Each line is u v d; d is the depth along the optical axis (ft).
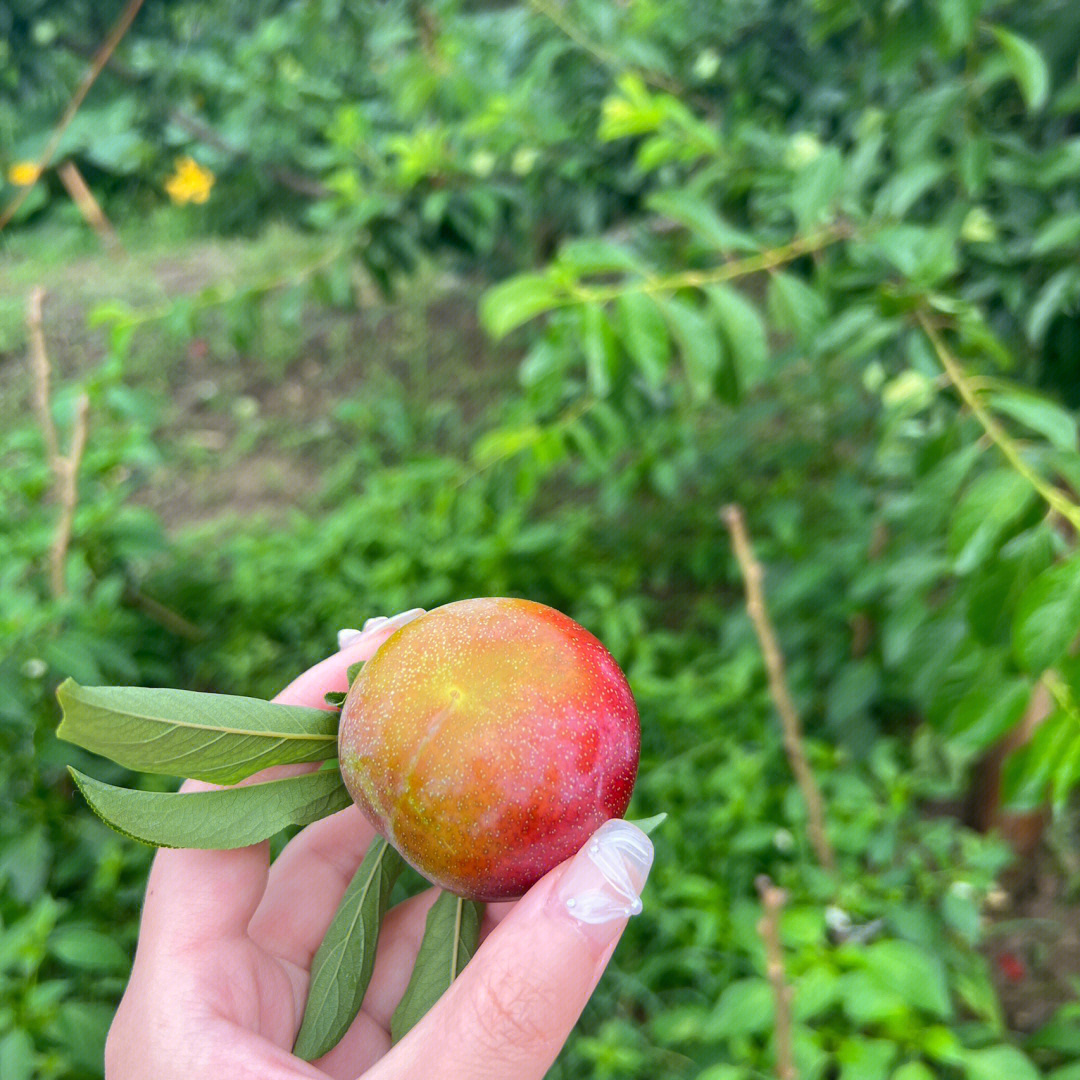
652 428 2.46
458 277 4.11
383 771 0.62
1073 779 0.96
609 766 0.63
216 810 0.67
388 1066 0.67
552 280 1.16
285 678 2.32
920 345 1.37
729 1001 1.24
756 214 1.93
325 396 4.00
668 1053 1.49
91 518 2.13
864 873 1.66
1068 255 1.48
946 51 1.26
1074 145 1.36
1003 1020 1.73
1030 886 1.98
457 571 2.49
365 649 0.85
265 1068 0.70
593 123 2.25
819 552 2.09
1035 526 0.99
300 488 3.46
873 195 1.69
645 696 2.03
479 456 1.74
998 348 1.15
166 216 3.86
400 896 1.36
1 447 2.23
